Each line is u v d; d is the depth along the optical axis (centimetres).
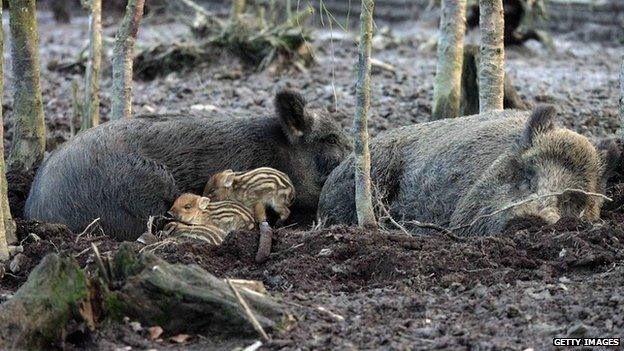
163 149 1376
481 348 826
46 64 2489
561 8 3139
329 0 3369
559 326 869
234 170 1410
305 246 1110
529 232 1108
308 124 1454
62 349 854
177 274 900
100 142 1342
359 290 1017
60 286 868
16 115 1470
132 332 871
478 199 1215
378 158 1398
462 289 985
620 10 3095
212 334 876
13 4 1449
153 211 1323
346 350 830
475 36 2725
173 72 2275
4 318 846
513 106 1748
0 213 1110
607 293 930
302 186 1461
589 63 2573
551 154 1188
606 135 1731
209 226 1225
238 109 1933
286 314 880
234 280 934
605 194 1230
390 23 3322
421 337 861
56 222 1293
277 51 2270
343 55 2527
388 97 1991
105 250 1122
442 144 1342
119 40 1516
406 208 1351
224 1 3338
